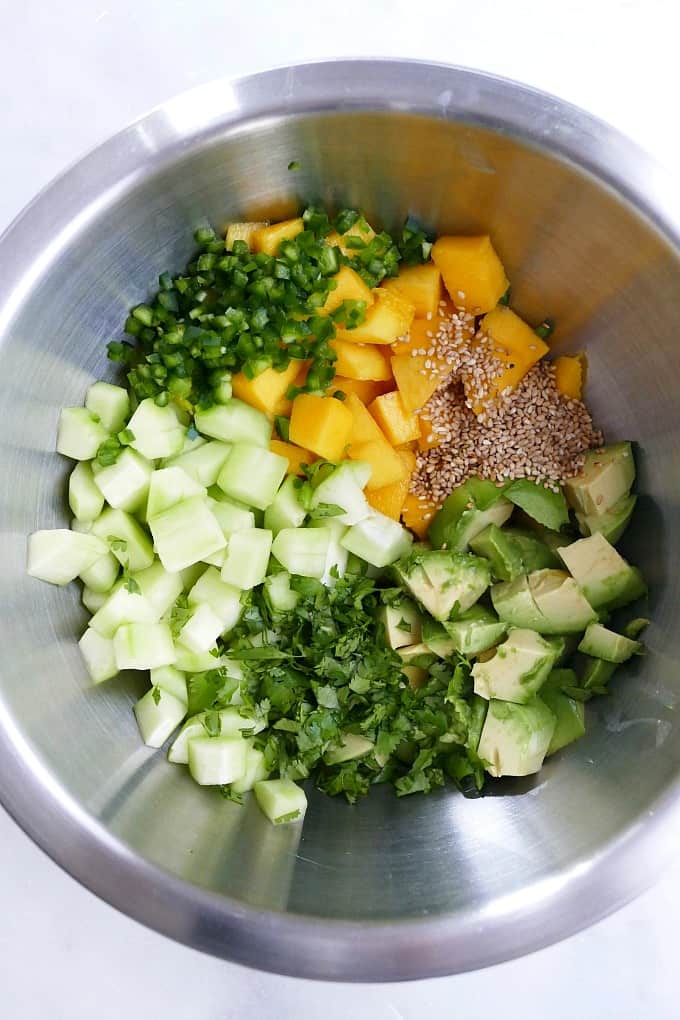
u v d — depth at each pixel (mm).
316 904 260
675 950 297
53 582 285
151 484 283
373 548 298
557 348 311
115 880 252
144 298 292
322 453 291
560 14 309
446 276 299
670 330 279
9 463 269
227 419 289
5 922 299
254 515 302
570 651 306
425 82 261
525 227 289
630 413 301
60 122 308
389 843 289
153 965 299
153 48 309
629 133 307
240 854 279
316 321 287
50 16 308
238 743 288
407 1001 298
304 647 294
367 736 294
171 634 290
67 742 269
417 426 309
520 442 310
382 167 281
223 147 266
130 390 297
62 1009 297
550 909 253
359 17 309
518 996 298
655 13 308
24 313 261
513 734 288
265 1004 298
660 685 283
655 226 262
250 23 309
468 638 293
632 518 304
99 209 262
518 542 306
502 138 265
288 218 293
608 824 265
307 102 262
